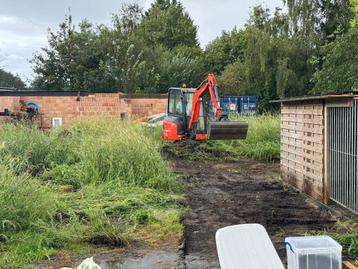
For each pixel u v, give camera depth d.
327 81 14.66
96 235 6.70
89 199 8.52
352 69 13.96
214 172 13.18
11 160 8.78
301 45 30.36
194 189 10.57
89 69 34.75
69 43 34.84
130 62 33.88
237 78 34.56
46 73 35.16
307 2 29.42
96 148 10.35
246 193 10.14
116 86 33.78
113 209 8.03
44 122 23.67
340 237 6.30
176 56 38.59
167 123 16.69
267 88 31.28
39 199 7.32
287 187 10.66
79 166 10.47
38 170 10.81
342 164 7.89
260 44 30.98
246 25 34.97
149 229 7.28
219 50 46.22
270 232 7.11
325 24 29.56
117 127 13.02
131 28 36.62
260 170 13.63
